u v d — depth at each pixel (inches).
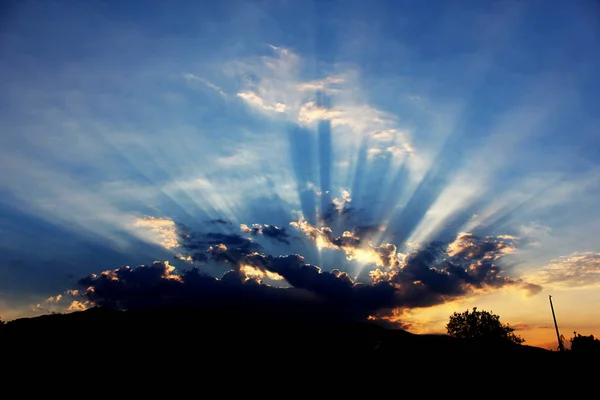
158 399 1227.2
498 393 1214.3
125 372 1406.3
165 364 1521.9
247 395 1293.1
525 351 1617.9
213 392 1314.0
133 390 1275.8
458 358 1534.2
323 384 1386.6
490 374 1366.9
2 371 1295.5
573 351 1572.3
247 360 1672.0
